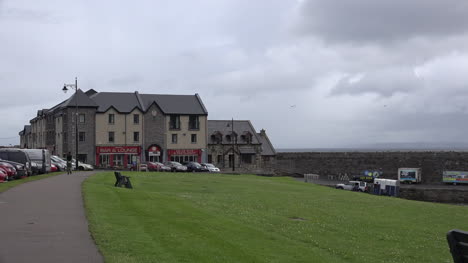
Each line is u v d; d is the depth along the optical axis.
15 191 24.17
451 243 8.23
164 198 24.19
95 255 10.71
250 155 94.75
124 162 84.31
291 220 21.86
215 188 37.50
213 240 13.76
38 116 104.19
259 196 32.34
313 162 92.38
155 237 13.24
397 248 17.61
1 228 13.80
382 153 85.50
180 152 88.44
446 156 79.62
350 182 69.44
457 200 65.31
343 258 15.05
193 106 91.38
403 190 67.25
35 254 10.75
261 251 13.59
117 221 15.34
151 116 86.50
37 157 44.50
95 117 82.50
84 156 81.50
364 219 24.39
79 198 21.11
